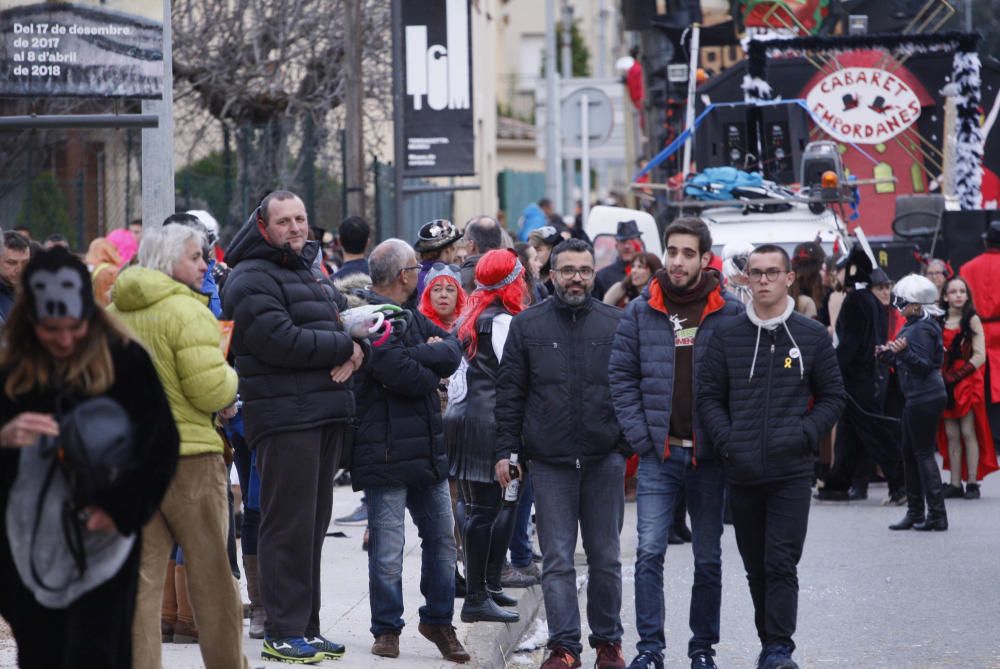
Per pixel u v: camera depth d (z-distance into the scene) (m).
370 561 15.19
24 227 31.88
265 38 42.69
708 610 15.07
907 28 46.25
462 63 32.00
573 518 15.05
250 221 13.99
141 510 9.18
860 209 40.56
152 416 9.27
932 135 40.62
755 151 39.38
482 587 16.81
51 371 9.07
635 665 14.85
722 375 14.63
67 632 9.33
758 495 14.67
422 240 19.38
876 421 27.05
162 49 18.42
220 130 42.12
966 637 17.20
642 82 53.56
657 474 15.20
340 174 37.31
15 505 9.17
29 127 18.11
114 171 34.78
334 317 14.27
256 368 13.94
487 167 80.00
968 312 27.45
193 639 15.38
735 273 23.25
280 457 13.94
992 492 29.17
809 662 16.20
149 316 12.05
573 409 14.86
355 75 32.50
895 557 22.11
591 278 14.94
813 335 14.52
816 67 40.56
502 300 16.69
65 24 18.14
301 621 14.28
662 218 41.12
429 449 15.09
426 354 14.85
